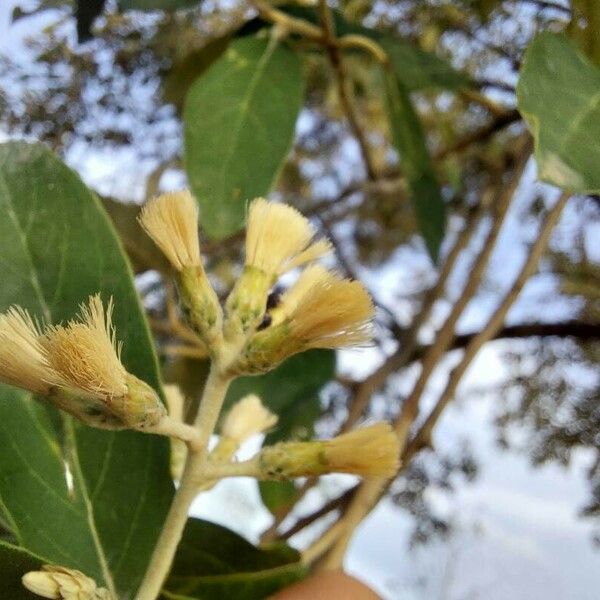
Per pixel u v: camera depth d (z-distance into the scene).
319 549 0.10
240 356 0.06
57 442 0.08
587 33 0.10
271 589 0.09
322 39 0.14
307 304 0.06
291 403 0.12
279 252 0.07
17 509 0.08
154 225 0.07
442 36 0.17
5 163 0.08
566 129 0.07
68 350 0.06
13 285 0.08
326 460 0.07
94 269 0.08
